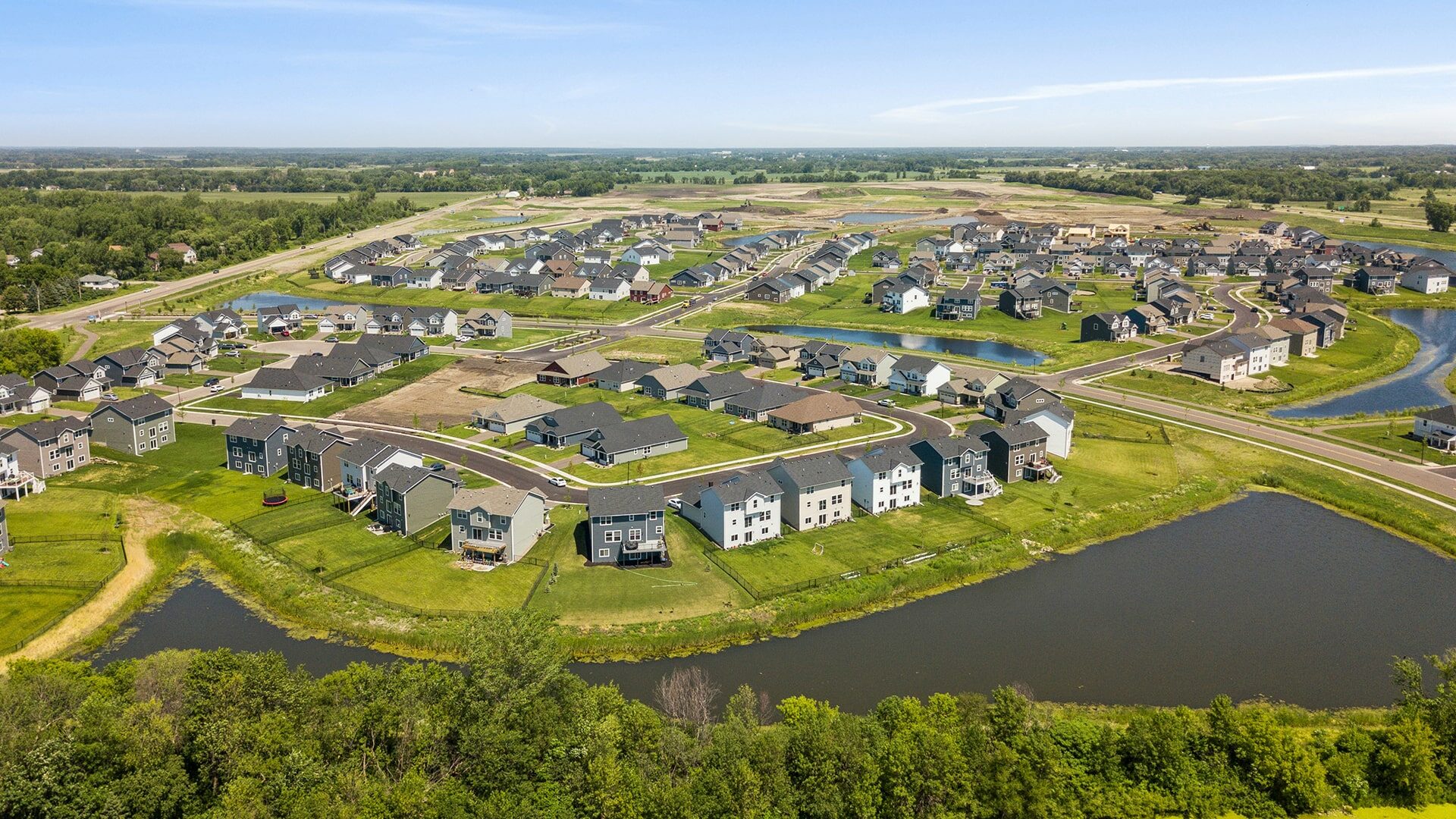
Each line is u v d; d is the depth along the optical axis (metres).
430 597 83.25
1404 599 85.12
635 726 58.06
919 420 135.00
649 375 148.38
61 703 58.78
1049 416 119.75
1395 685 71.50
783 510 100.25
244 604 84.44
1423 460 118.06
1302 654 75.88
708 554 91.50
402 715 57.62
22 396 141.25
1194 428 131.38
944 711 60.81
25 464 111.69
